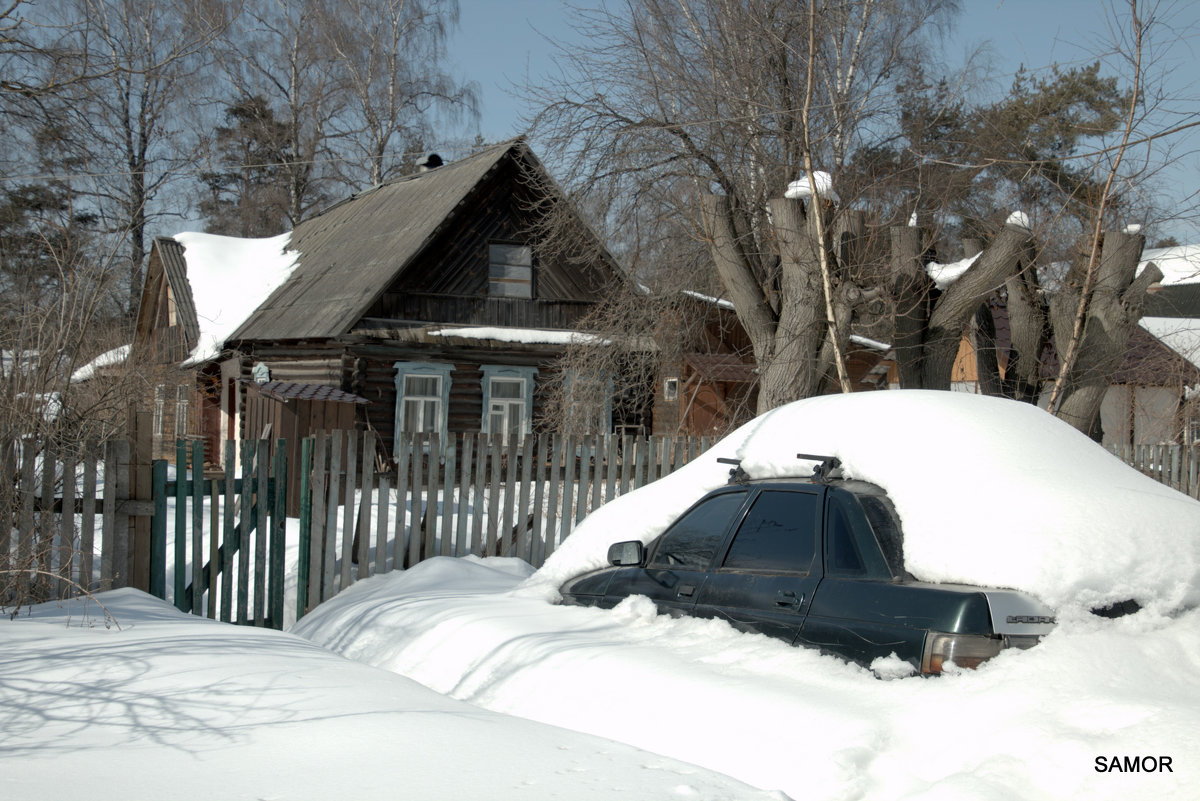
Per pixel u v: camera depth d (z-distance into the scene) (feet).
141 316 94.63
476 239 70.23
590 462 32.55
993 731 10.77
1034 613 12.14
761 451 18.11
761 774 11.51
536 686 15.40
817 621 13.78
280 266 85.46
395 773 10.82
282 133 122.93
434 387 68.18
